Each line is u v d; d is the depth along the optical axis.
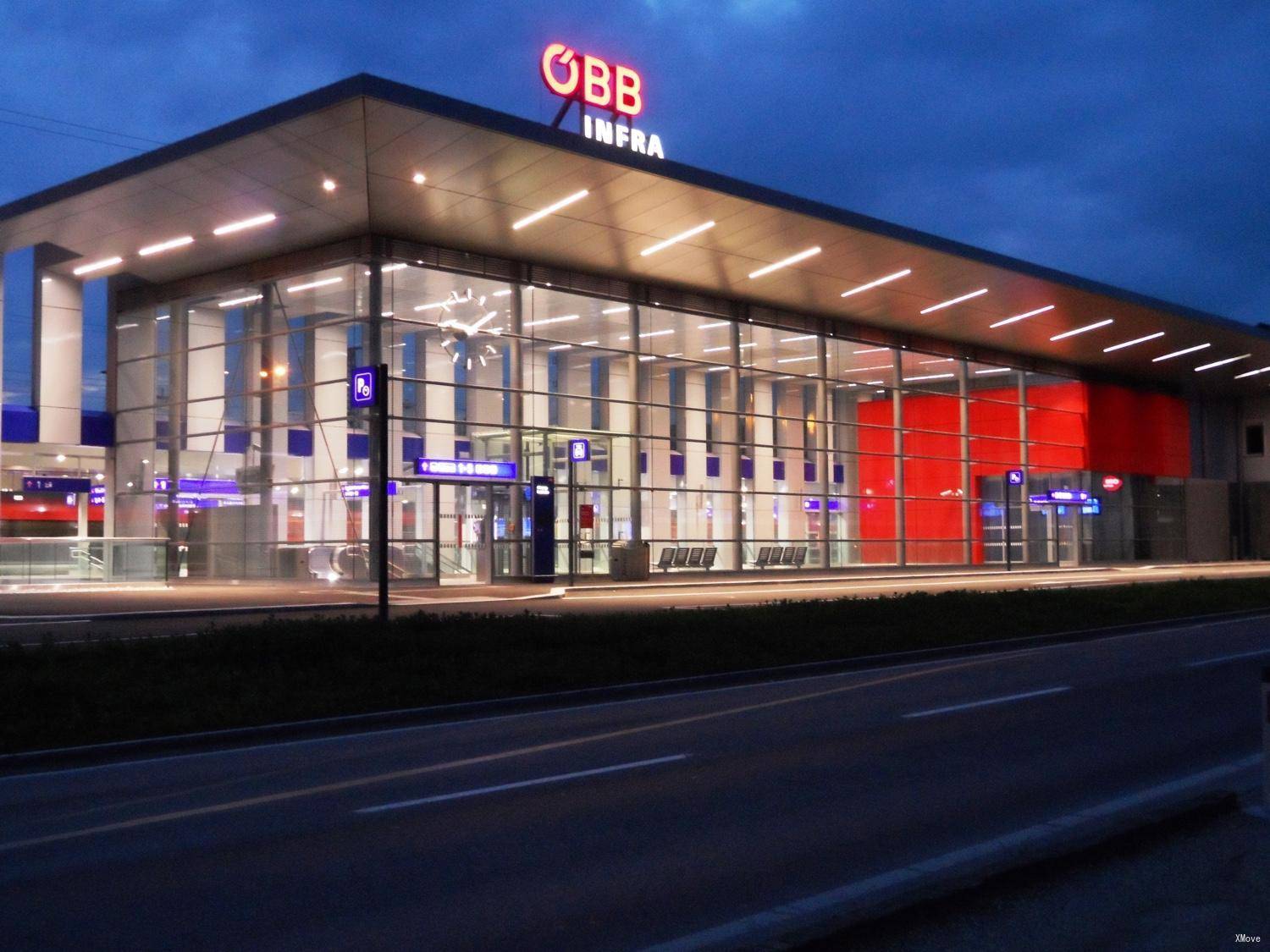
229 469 36.44
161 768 10.30
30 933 5.70
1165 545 64.31
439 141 27.95
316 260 34.59
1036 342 52.28
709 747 10.83
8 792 9.29
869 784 9.05
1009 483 53.81
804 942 5.06
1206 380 63.56
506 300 36.84
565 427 38.41
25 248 38.47
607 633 18.72
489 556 36.75
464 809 8.36
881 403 49.09
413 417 34.31
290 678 14.24
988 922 5.53
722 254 37.25
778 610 23.52
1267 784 6.50
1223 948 5.21
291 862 6.96
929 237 38.38
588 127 33.97
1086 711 12.81
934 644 19.69
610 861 6.90
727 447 43.34
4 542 32.84
